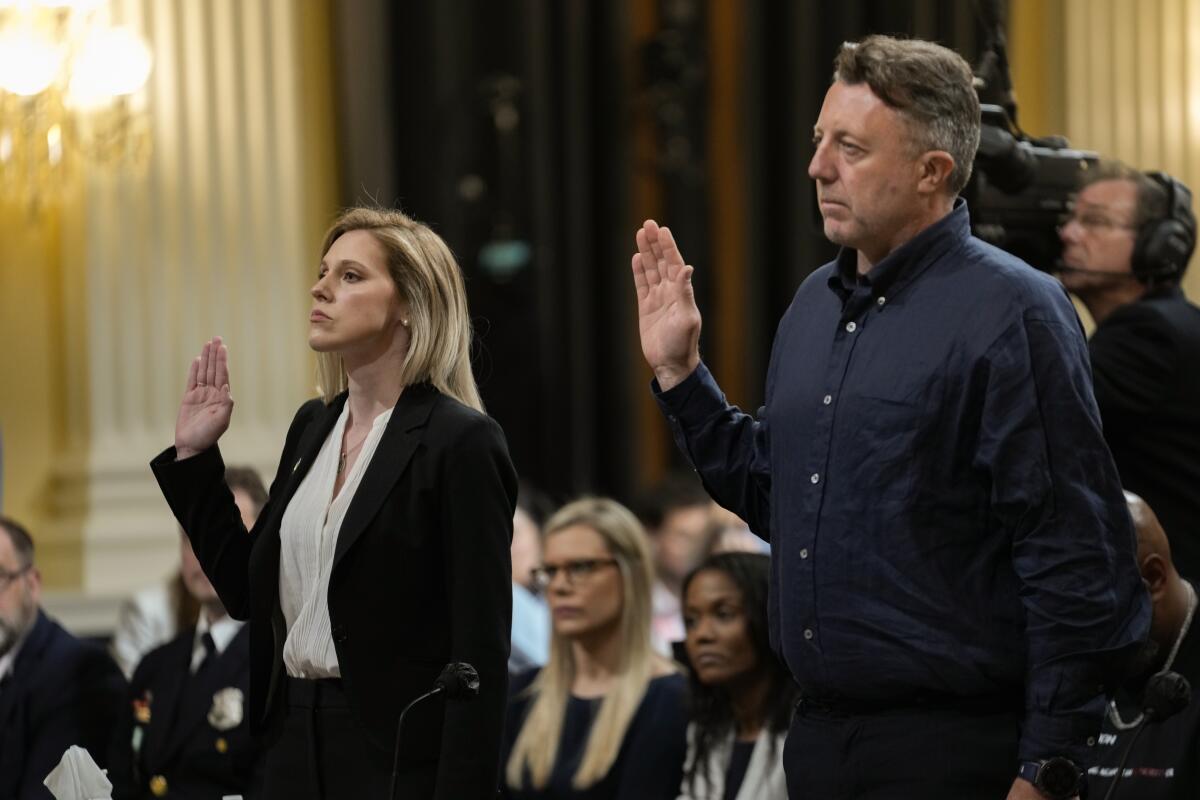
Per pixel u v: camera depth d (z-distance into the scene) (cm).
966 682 712
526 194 2344
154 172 2030
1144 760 910
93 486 1998
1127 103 2362
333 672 788
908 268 740
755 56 2412
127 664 1617
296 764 791
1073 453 706
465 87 2316
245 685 1212
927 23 2373
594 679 1229
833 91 753
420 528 789
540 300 2348
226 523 850
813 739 744
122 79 1952
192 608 1487
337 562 783
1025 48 2389
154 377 2030
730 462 817
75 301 2014
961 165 744
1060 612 696
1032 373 710
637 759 1181
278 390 2067
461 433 794
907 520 718
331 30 2191
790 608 745
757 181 2417
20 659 1312
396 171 2281
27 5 1909
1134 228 1093
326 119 2183
